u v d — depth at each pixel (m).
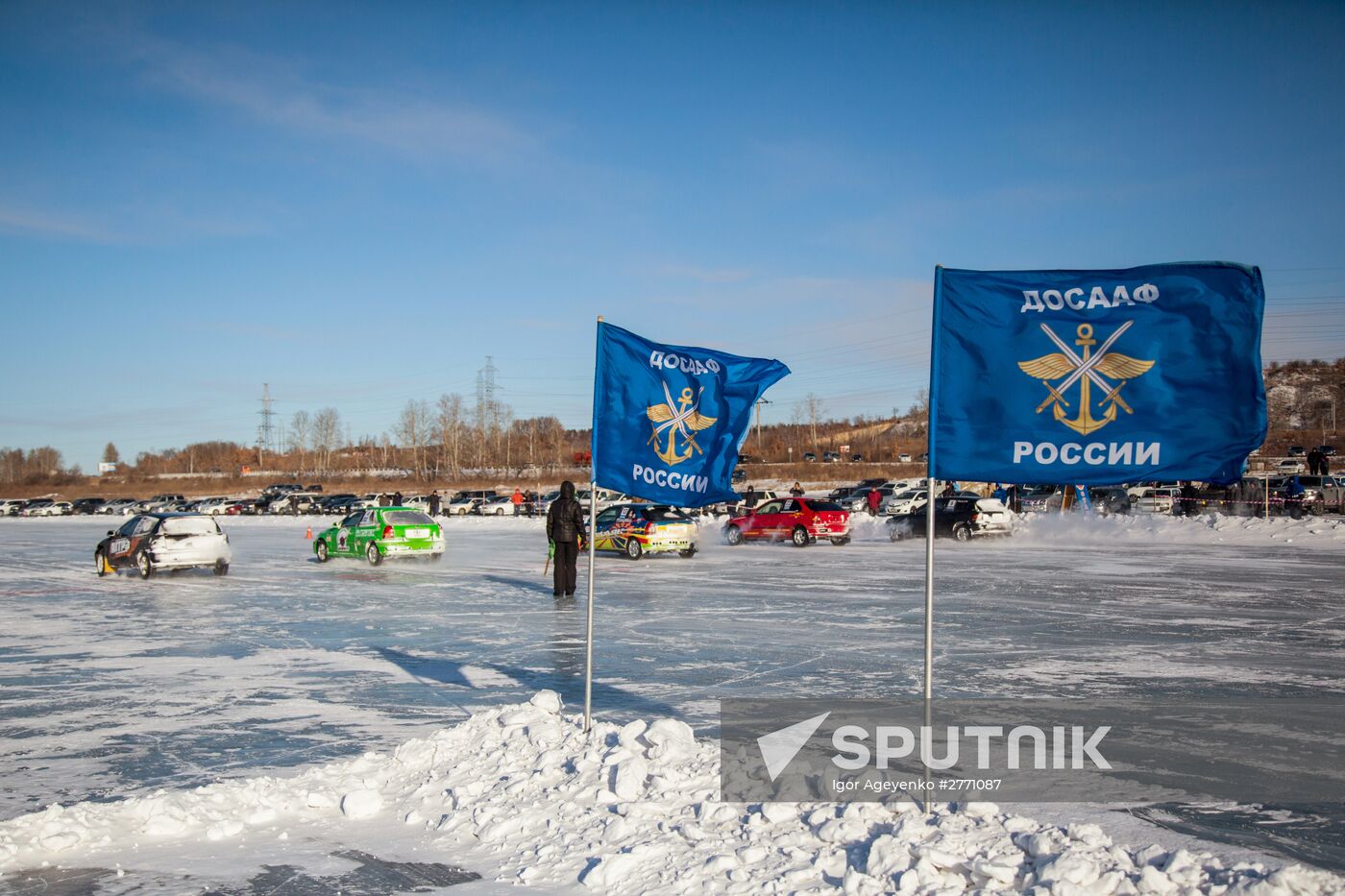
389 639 13.63
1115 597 17.23
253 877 5.19
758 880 4.71
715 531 38.72
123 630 14.72
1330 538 29.09
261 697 9.95
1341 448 86.19
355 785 6.70
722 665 11.36
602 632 13.98
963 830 5.05
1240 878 4.31
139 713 9.30
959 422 5.77
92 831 5.76
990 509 33.16
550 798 6.04
